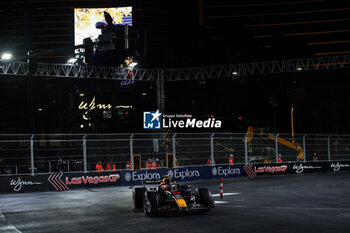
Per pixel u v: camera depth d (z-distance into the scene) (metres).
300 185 21.39
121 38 15.55
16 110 113.31
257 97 81.62
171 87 79.75
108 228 9.91
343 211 11.89
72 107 78.56
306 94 64.69
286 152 36.47
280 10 157.38
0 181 21.17
